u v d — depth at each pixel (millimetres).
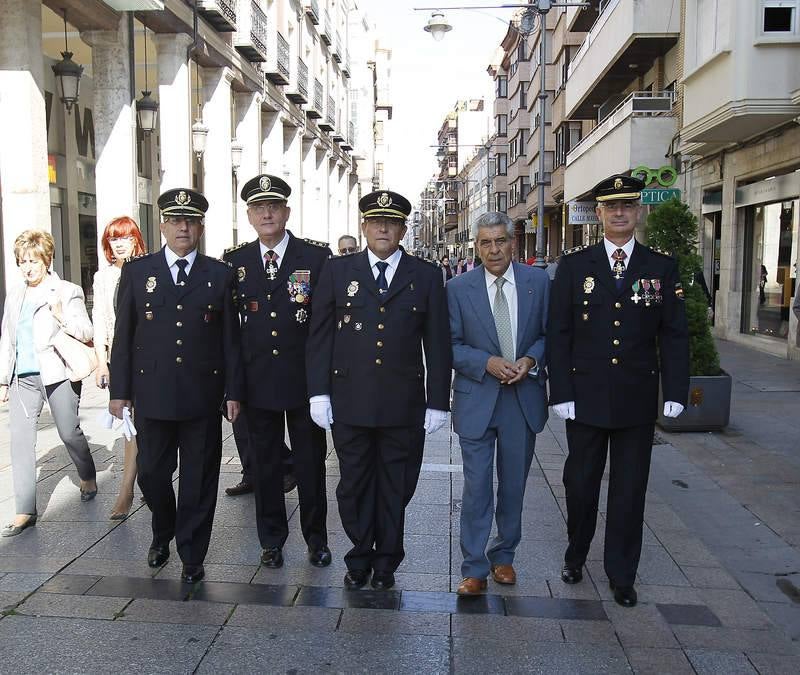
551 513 5398
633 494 4035
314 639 3604
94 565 4430
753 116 11750
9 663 3367
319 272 4473
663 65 17750
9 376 5004
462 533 4168
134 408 4336
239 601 3988
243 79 19703
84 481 5523
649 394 4023
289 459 5938
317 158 32688
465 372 4156
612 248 4121
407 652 3500
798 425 8203
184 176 15180
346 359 4090
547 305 4266
